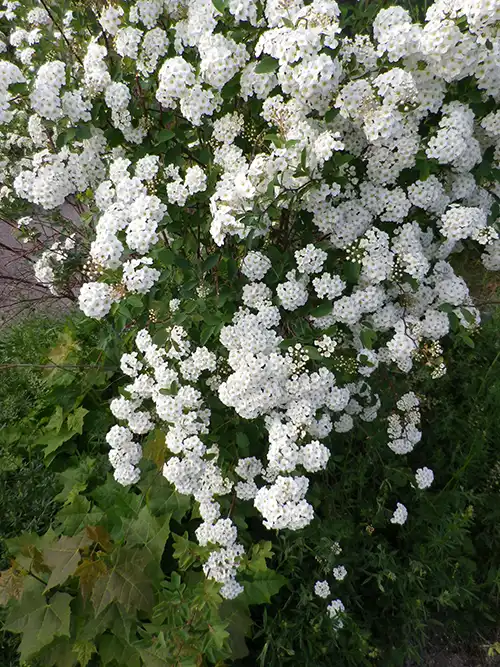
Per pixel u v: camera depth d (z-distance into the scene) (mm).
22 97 492
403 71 386
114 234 430
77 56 536
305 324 458
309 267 448
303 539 501
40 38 558
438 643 586
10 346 812
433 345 526
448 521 566
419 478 558
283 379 438
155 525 516
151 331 500
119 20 468
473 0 352
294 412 432
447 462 685
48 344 822
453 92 447
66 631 459
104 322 666
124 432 485
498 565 619
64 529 539
